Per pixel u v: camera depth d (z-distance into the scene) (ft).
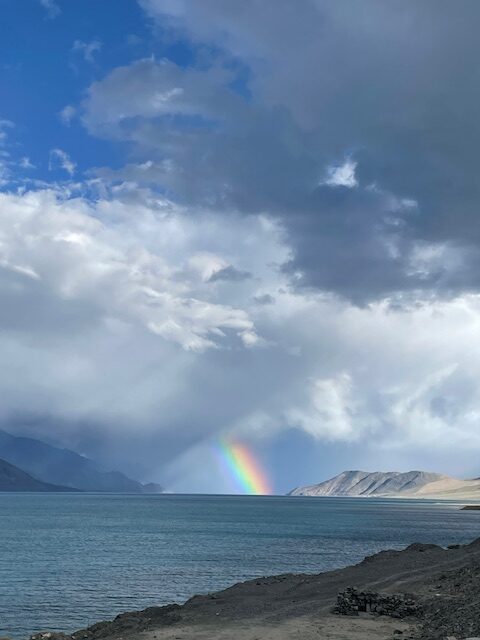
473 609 98.63
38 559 266.98
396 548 318.65
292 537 392.27
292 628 101.50
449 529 496.23
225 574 221.05
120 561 259.60
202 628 104.01
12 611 159.74
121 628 108.88
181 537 386.73
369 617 111.65
